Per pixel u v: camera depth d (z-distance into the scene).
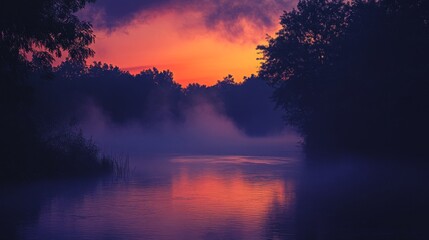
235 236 19.98
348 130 52.44
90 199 29.91
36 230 21.11
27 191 33.31
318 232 20.59
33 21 34.19
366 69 47.69
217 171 48.91
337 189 34.53
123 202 28.83
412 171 44.72
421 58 44.69
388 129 46.59
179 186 36.19
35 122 39.97
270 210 25.88
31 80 51.59
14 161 36.41
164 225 22.12
